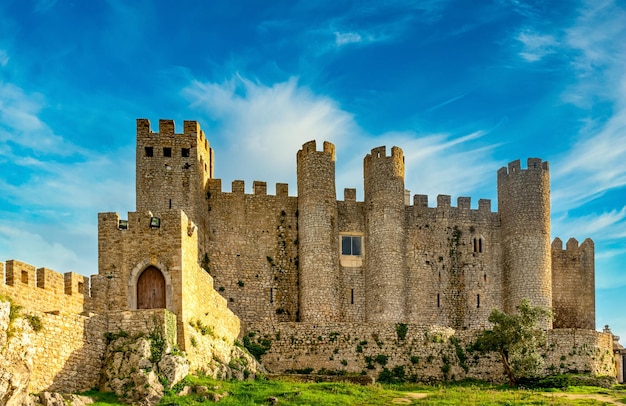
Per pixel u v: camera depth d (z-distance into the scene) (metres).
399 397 53.72
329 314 73.88
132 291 50.41
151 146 72.75
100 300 49.50
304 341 67.31
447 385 65.19
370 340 67.62
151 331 46.22
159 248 50.84
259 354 66.50
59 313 42.28
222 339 58.94
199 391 46.16
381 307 75.00
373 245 77.06
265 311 75.50
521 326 66.25
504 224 82.19
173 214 51.38
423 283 79.94
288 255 77.31
